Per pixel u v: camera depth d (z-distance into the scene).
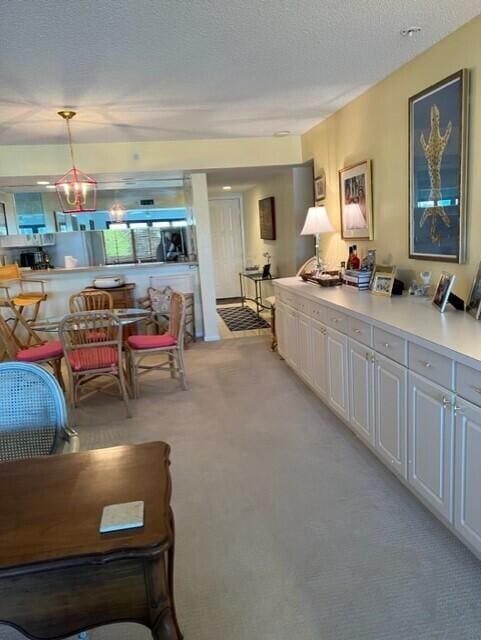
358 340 2.74
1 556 0.97
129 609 1.03
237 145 5.30
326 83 3.36
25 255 6.48
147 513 1.08
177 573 1.91
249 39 2.50
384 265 3.46
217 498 2.43
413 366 2.13
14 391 1.62
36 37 2.31
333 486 2.48
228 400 3.81
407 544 2.00
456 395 1.83
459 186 2.57
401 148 3.19
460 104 2.50
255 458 2.83
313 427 3.20
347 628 1.60
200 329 6.09
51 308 5.70
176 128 4.49
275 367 4.62
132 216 6.56
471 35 2.41
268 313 7.42
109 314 3.51
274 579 1.85
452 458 1.89
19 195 6.44
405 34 2.54
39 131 4.25
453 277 2.53
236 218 9.12
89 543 0.99
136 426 3.40
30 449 1.63
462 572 1.83
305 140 5.22
